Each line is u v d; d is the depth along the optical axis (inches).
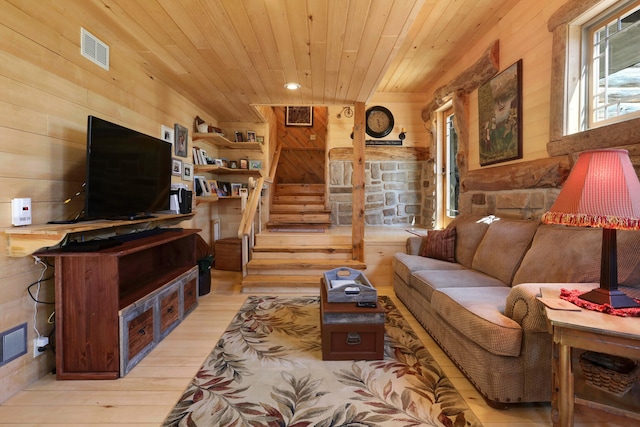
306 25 86.7
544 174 96.6
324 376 75.8
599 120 86.7
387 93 208.4
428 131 202.8
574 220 52.0
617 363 52.5
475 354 68.1
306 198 233.8
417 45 142.2
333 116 213.3
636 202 49.3
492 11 116.7
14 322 67.7
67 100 80.1
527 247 92.7
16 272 68.0
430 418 61.1
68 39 80.1
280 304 126.6
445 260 127.4
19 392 68.2
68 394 68.1
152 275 106.8
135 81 109.3
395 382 73.5
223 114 181.9
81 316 73.5
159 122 125.7
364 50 101.0
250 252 161.3
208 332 100.3
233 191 200.7
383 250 155.1
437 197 191.6
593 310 51.0
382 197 212.7
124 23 86.4
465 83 144.9
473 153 147.2
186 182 150.1
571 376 50.7
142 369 78.4
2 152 64.2
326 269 151.5
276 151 251.4
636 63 77.5
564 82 90.9
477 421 60.3
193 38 93.9
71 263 73.0
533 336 61.5
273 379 74.3
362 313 83.3
